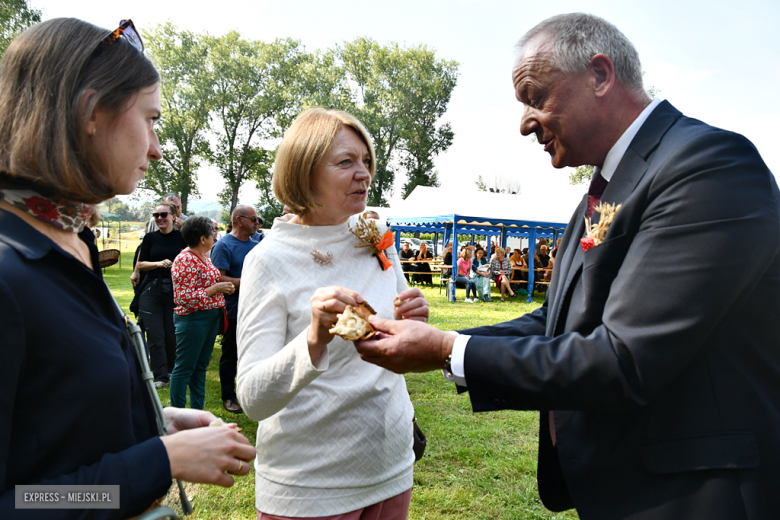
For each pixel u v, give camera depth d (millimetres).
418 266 17469
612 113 1287
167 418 1204
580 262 1305
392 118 44500
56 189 869
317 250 1590
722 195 1038
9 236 812
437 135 46531
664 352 1018
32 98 834
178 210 5484
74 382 805
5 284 741
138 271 5070
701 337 1020
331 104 41688
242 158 41781
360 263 1654
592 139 1315
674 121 1242
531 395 1115
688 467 1076
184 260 3883
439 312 11031
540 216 15227
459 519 2816
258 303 1508
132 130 932
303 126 1573
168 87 38469
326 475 1444
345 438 1460
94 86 868
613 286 1135
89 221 1061
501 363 1130
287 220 1748
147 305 4832
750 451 1058
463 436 3943
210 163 41438
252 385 1361
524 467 3422
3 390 717
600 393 1068
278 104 40500
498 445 3797
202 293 3867
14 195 872
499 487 3176
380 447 1505
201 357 4160
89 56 877
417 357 1211
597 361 1059
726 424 1079
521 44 1371
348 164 1566
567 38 1264
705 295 1004
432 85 43969
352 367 1521
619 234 1191
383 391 1534
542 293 16391
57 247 861
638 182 1196
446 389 5191
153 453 853
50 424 782
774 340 1118
